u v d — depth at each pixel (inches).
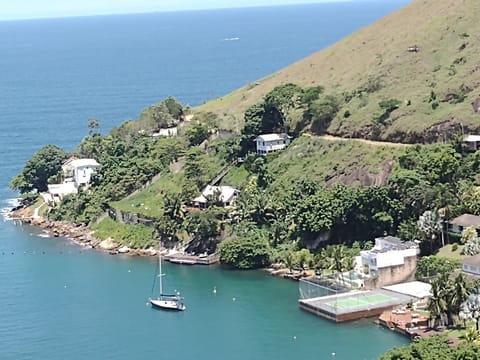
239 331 7342.5
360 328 7199.8
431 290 7106.3
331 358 6638.8
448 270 7598.4
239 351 6904.5
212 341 7165.4
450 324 6875.0
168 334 7377.0
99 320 7775.6
